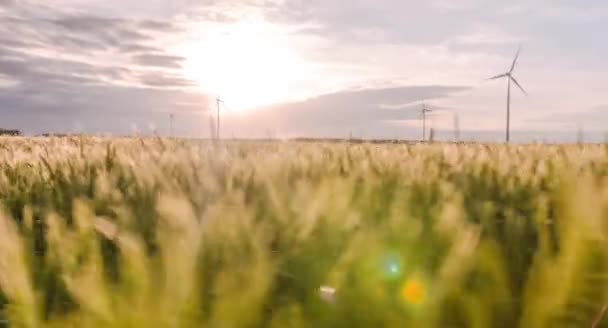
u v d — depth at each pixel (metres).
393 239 1.80
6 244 1.42
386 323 1.30
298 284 1.63
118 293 1.21
